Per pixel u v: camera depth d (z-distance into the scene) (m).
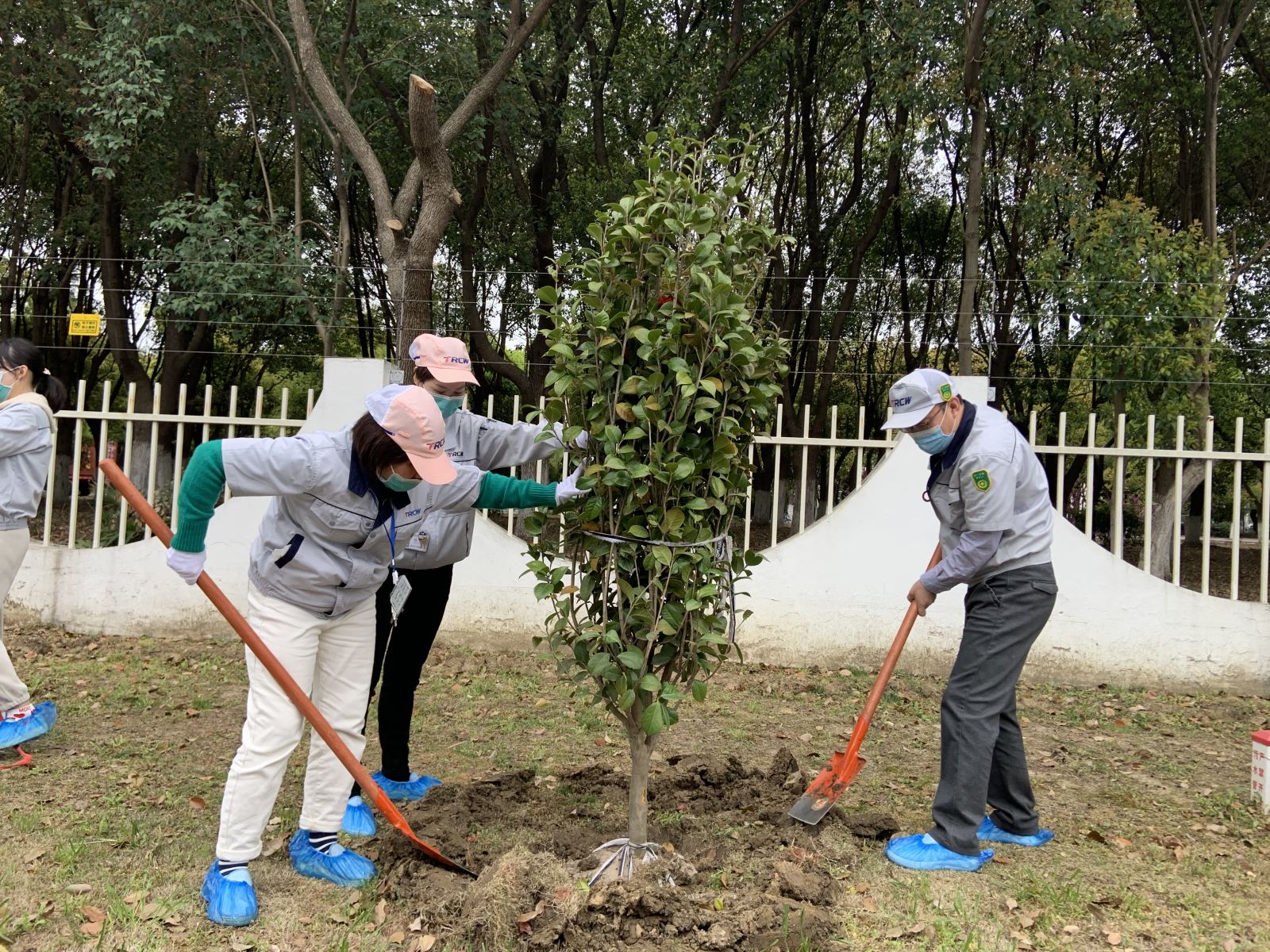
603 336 2.78
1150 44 13.98
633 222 2.82
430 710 5.27
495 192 15.61
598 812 3.69
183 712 5.06
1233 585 6.05
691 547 2.79
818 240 15.70
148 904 2.88
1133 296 7.79
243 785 2.86
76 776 4.01
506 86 11.51
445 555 3.62
